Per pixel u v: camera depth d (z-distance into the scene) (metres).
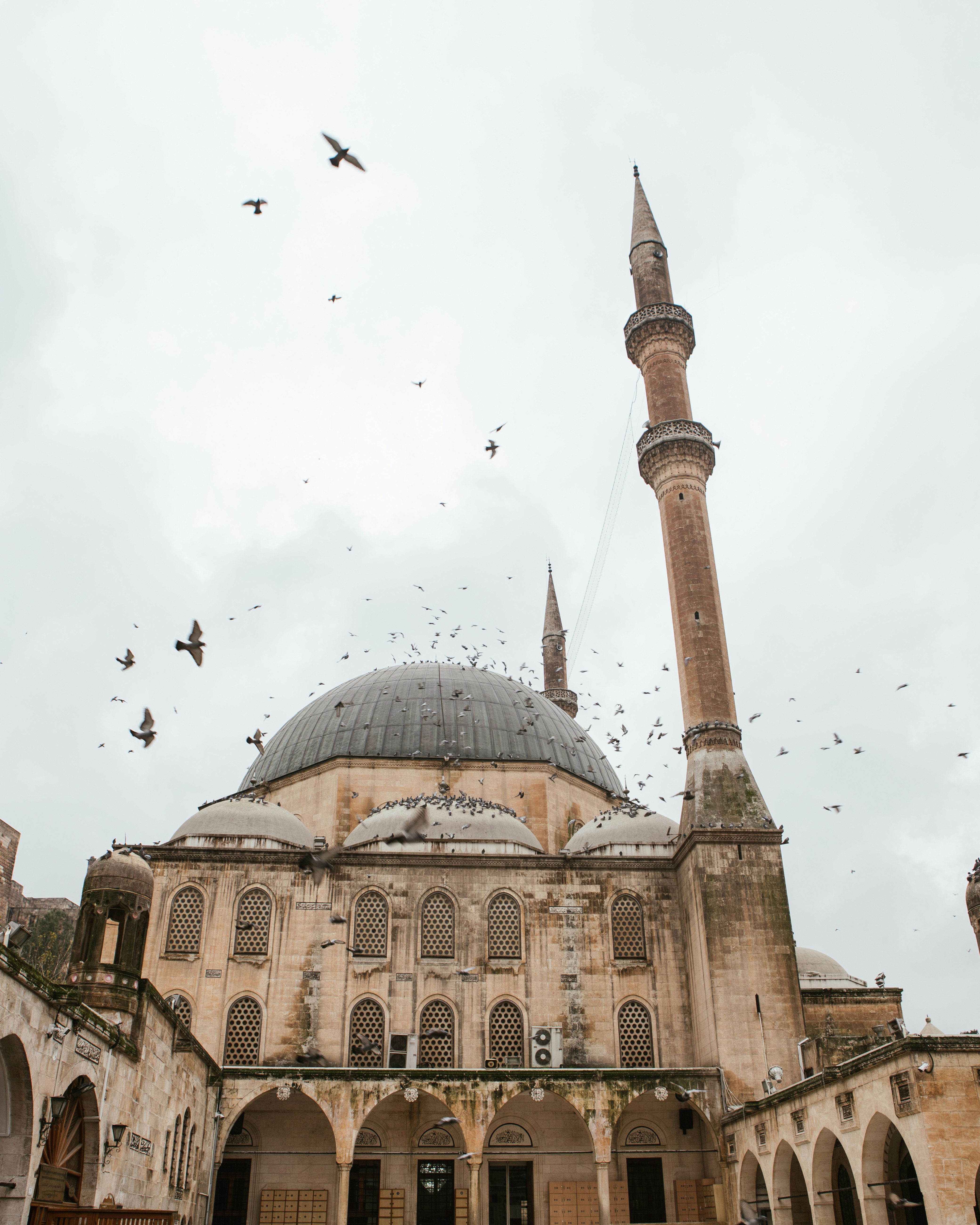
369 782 57.06
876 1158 30.88
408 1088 41.88
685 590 57.31
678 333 64.69
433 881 49.56
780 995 45.56
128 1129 28.83
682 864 50.25
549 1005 47.59
